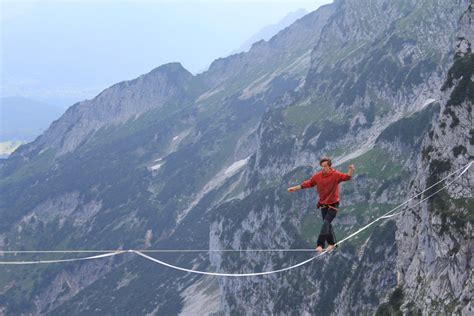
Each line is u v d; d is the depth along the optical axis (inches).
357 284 6702.8
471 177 3673.7
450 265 3454.7
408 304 3742.6
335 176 1248.8
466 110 3941.9
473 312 3120.1
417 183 4234.7
